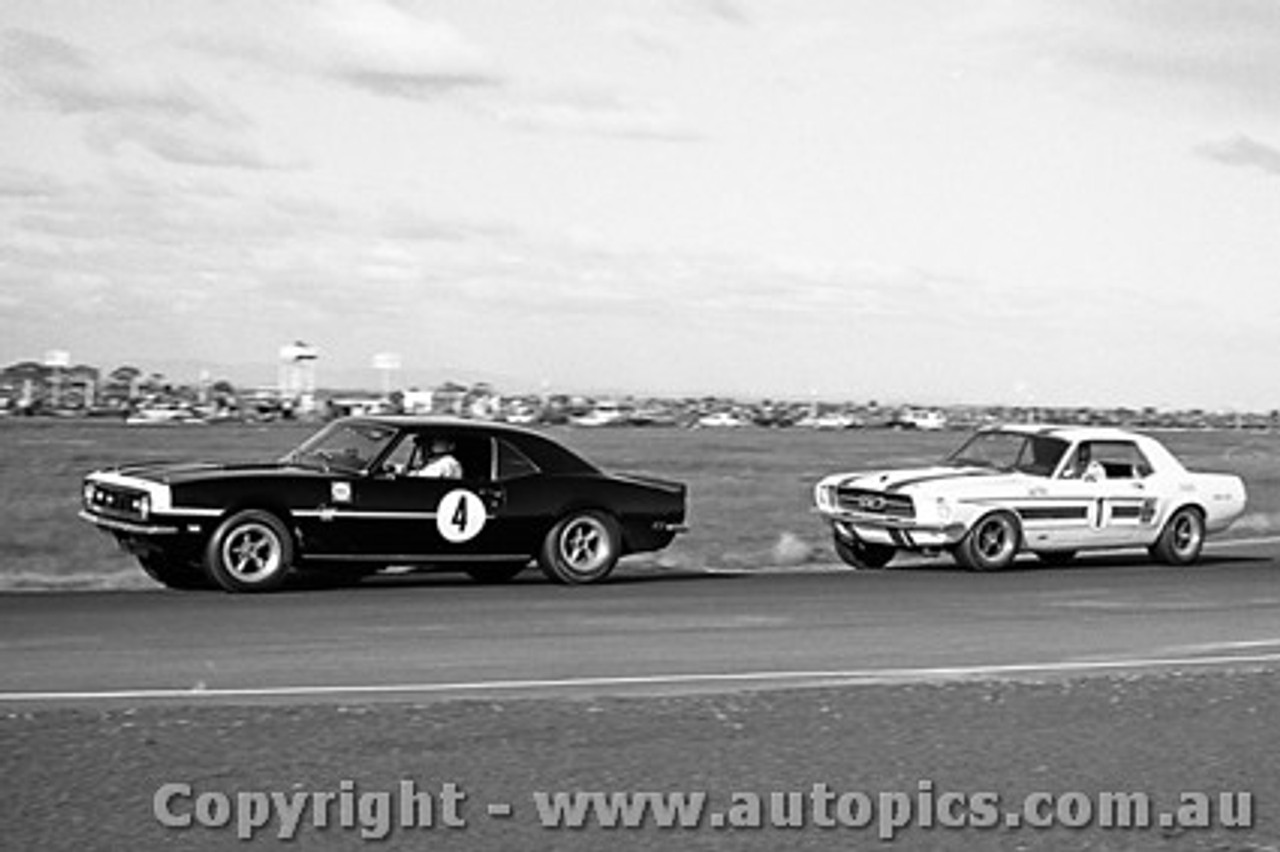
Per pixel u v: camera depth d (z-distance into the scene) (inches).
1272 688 468.4
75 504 1633.9
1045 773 358.9
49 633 562.3
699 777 348.8
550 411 5580.7
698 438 4815.5
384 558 713.0
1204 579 839.7
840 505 908.6
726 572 864.3
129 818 308.8
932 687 464.8
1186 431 5969.5
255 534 690.8
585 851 297.3
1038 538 885.8
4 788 326.6
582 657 528.4
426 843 299.6
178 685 458.9
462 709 418.3
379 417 755.4
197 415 5009.8
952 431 5807.1
